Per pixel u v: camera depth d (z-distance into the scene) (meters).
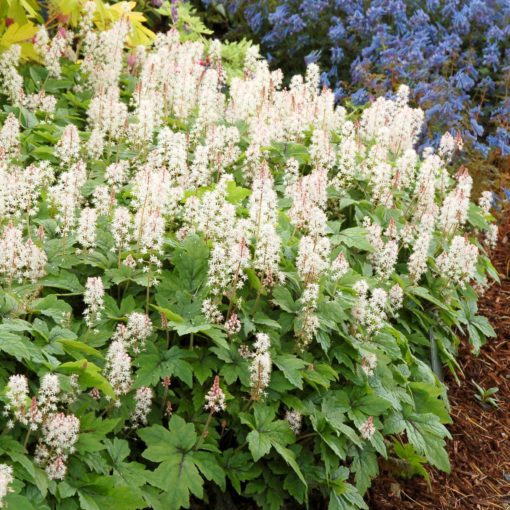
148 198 0.98
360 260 1.20
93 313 0.89
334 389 1.02
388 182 1.26
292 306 1.00
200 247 1.00
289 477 0.93
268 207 1.01
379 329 1.09
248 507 0.95
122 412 0.88
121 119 1.23
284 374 0.94
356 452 0.99
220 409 0.94
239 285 0.96
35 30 1.34
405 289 1.17
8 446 0.77
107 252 1.00
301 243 0.99
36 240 0.99
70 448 0.79
